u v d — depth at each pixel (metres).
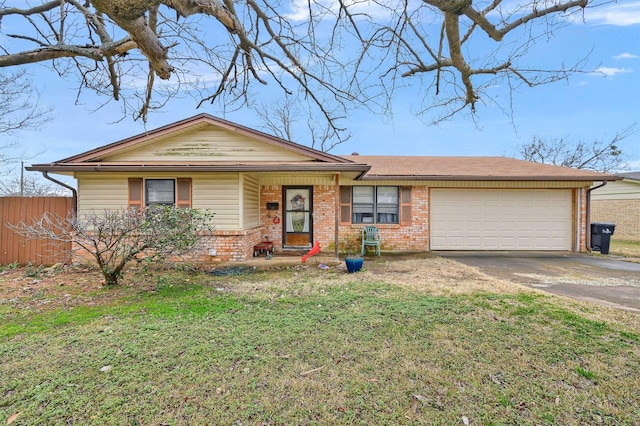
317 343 3.36
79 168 7.75
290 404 2.39
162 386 2.58
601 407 2.37
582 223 10.81
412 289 5.55
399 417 2.25
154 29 4.13
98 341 3.38
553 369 2.87
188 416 2.25
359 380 2.69
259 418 2.24
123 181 8.27
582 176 10.38
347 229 10.88
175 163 8.29
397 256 9.84
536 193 11.01
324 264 7.91
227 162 8.52
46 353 3.12
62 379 2.66
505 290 5.46
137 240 5.86
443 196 11.07
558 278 6.64
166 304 4.68
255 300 4.90
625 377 2.75
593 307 4.53
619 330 3.69
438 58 4.30
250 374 2.77
